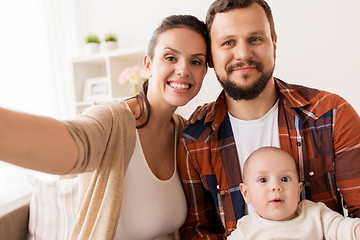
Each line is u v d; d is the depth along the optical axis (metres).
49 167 0.63
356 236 0.93
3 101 2.38
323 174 1.13
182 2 2.75
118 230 1.12
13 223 1.32
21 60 2.57
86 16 3.16
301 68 2.47
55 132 0.63
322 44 2.40
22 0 2.62
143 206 1.15
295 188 1.06
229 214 1.23
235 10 1.09
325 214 1.04
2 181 2.25
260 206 1.07
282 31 2.50
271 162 1.08
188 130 1.30
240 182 1.21
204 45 1.15
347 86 2.36
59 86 2.96
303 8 2.42
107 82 2.96
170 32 1.12
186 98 1.15
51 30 2.90
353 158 1.08
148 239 1.19
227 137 1.24
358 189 1.06
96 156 0.78
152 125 1.22
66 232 1.30
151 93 1.20
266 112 1.20
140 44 2.96
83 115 0.89
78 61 2.93
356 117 1.11
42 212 1.38
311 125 1.15
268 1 2.52
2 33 2.41
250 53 1.08
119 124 0.98
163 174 1.25
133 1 2.94
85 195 0.98
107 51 2.78
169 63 1.13
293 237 1.01
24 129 0.58
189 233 1.26
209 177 1.26
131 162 1.15
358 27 2.28
